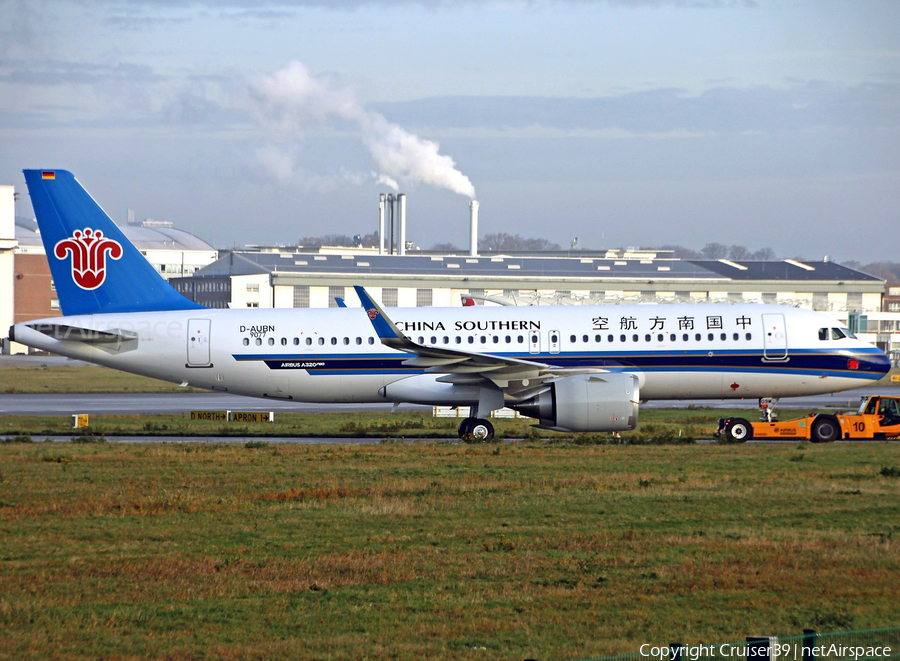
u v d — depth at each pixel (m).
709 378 159.12
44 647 52.00
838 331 161.38
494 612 58.53
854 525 83.25
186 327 163.75
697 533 80.25
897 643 50.84
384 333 148.50
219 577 66.81
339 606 59.97
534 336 158.25
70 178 165.88
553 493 100.25
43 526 84.62
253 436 174.12
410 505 93.62
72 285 166.88
